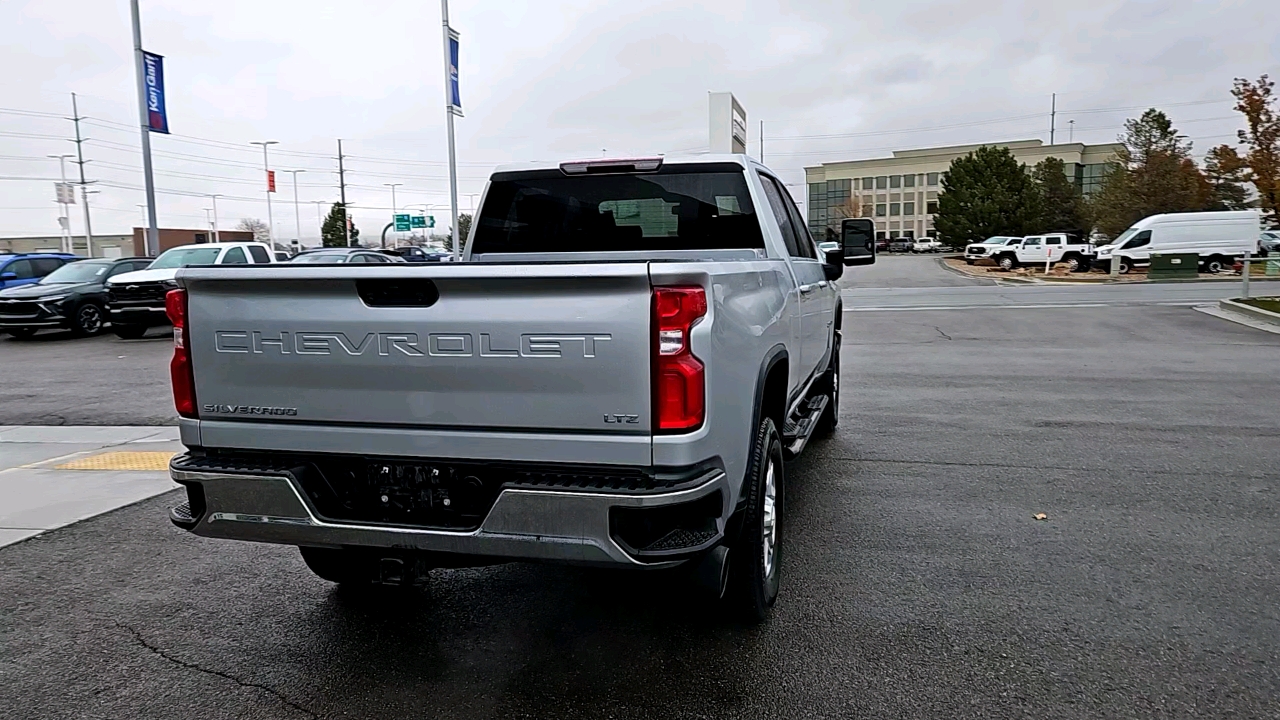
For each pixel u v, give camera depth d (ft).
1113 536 16.30
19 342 57.00
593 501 9.22
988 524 17.10
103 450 25.26
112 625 13.14
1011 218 201.36
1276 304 59.57
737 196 16.46
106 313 60.23
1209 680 10.98
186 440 11.12
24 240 262.47
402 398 10.06
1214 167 98.94
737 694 10.81
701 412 9.44
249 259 60.29
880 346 46.96
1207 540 16.03
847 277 124.16
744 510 11.22
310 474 10.62
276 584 14.71
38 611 13.67
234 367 10.73
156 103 73.77
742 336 10.81
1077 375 35.96
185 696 11.01
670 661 11.70
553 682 11.21
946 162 374.22
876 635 12.35
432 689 11.09
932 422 26.86
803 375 17.60
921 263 162.91
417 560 10.60
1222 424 26.00
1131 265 111.14
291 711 10.62
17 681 11.43
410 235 258.57
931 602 13.44
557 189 17.20
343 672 11.59
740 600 12.25
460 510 10.37
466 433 9.89
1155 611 13.01
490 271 9.46
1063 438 24.47
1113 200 156.46
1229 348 43.39
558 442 9.61
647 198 16.88
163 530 17.65
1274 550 15.47
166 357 47.24
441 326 9.78
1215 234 108.78
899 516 17.66
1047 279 108.27
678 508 9.32
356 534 10.14
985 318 61.00
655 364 9.28
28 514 18.79
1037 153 343.46
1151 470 20.90
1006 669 11.31
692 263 10.07
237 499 10.55
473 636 12.60
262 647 12.35
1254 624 12.53
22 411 31.83
